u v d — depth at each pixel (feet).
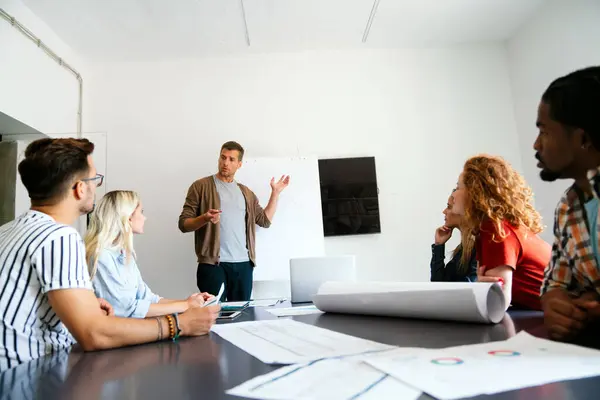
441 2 10.96
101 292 5.37
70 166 3.48
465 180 4.96
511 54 13.07
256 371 1.92
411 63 13.23
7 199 10.18
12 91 9.39
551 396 1.36
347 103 13.01
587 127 2.48
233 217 10.80
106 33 11.50
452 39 12.98
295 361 2.01
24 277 3.07
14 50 9.52
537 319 3.14
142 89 12.85
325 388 1.54
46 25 10.89
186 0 10.26
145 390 1.73
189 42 12.22
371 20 11.58
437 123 13.01
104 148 12.43
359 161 12.66
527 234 4.54
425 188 12.75
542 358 1.82
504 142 12.94
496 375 1.58
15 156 10.37
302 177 12.32
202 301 5.72
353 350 2.21
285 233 12.00
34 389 1.81
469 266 6.07
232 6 10.60
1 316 3.02
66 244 3.09
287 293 11.99
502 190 4.61
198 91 12.91
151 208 12.27
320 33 12.12
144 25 11.25
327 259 6.27
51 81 10.97
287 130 12.84
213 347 2.61
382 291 3.64
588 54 9.90
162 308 5.39
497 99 13.12
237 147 11.07
